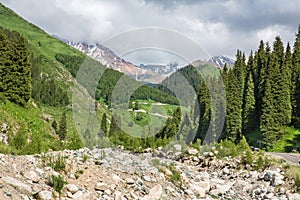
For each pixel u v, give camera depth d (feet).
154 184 30.76
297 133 150.10
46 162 27.76
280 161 52.29
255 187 40.70
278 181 40.37
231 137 147.74
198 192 34.14
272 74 156.56
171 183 33.24
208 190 36.88
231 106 149.28
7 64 109.70
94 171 28.81
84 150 34.32
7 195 19.60
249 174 45.83
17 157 27.09
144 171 33.12
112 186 26.86
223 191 37.96
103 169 30.04
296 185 38.73
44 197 21.33
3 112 68.49
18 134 38.45
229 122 148.15
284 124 155.43
